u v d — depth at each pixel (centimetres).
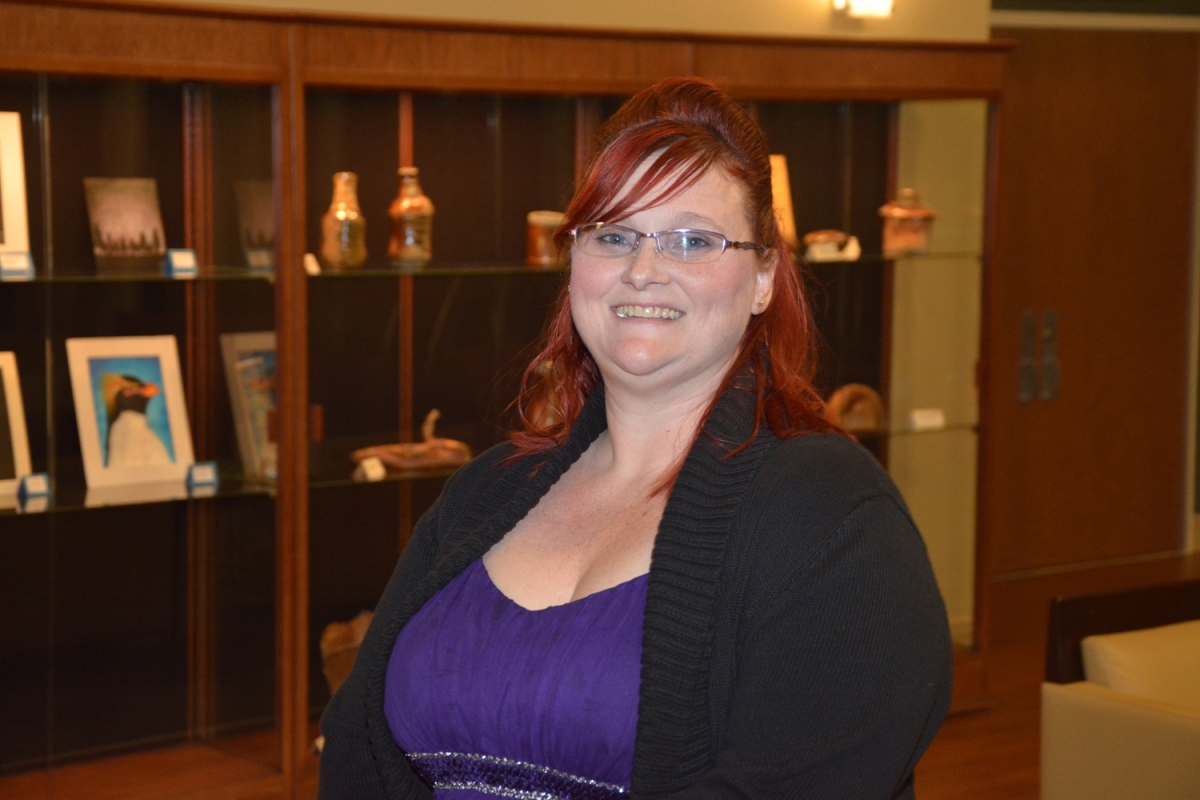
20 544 311
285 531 321
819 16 414
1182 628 246
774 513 114
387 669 134
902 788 115
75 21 286
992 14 548
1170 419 616
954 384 408
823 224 392
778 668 108
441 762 126
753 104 375
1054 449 588
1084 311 586
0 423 305
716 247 125
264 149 312
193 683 330
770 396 128
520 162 359
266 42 305
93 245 309
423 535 146
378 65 318
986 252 399
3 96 295
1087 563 604
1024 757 382
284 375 316
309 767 330
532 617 124
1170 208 603
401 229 340
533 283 364
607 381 133
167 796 318
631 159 124
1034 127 562
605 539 127
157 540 325
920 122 398
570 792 119
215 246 319
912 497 416
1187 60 597
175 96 313
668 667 113
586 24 376
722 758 108
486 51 329
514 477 143
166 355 323
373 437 348
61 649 318
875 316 402
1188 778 218
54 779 317
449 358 357
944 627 112
